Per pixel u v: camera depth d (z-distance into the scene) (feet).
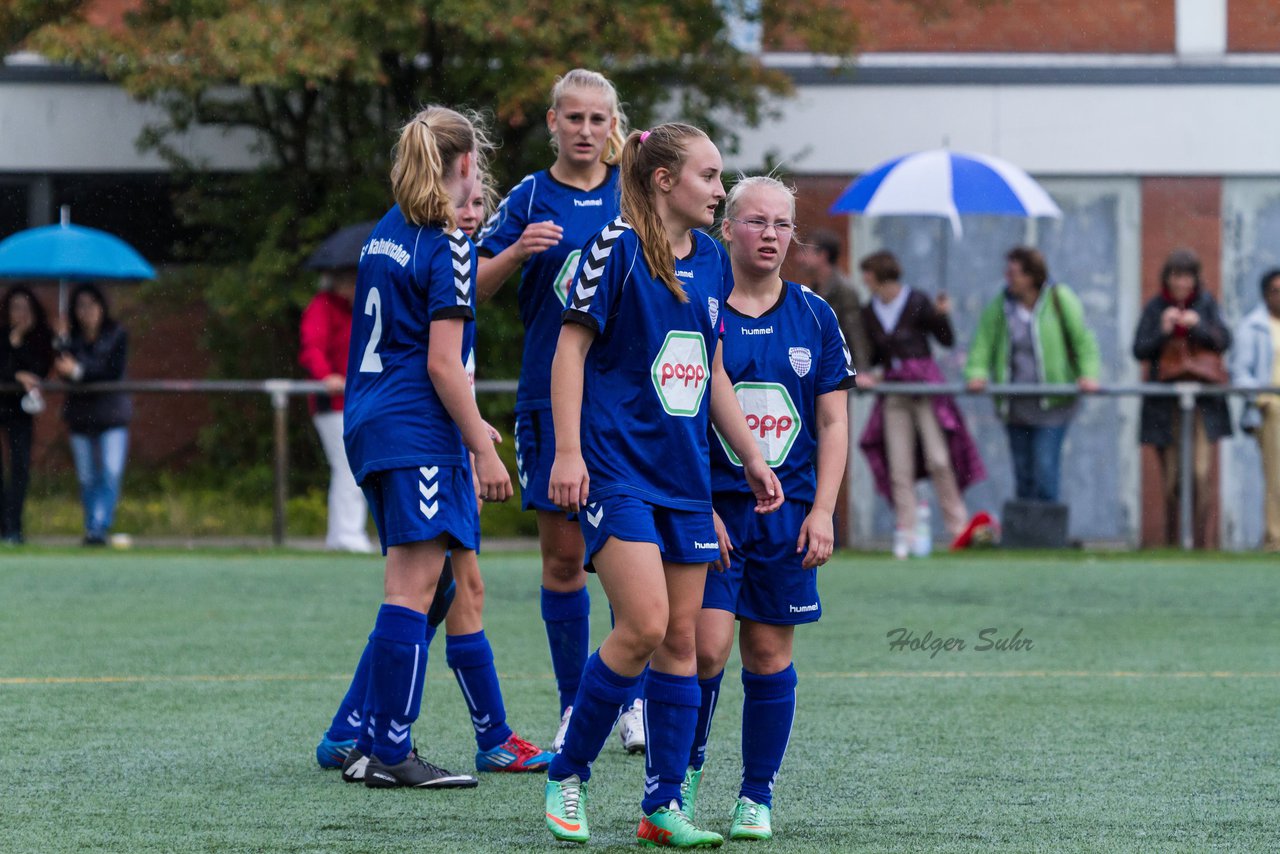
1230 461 137.90
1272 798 52.37
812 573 48.91
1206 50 179.32
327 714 66.95
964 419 136.98
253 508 135.74
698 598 46.50
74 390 134.92
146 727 63.93
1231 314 179.93
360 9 151.23
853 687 75.10
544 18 152.46
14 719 65.36
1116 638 91.86
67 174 179.63
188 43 153.38
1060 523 136.98
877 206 137.49
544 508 61.72
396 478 53.36
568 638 62.18
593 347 46.78
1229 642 90.68
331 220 169.37
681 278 46.83
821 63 179.01
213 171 177.47
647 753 46.37
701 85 167.12
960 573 122.01
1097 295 180.04
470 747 61.67
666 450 46.03
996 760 58.49
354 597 105.60
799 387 49.26
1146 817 49.55
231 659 81.25
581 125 63.16
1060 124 179.63
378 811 50.19
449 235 53.52
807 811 50.39
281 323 170.91
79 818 48.80
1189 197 179.63
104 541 135.23
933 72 179.63
